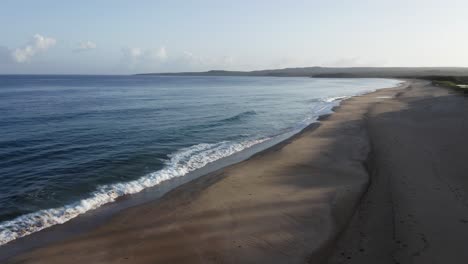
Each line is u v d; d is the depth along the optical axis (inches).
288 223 335.6
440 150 563.2
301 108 1381.6
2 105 1437.0
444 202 361.1
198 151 657.0
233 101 1716.3
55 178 485.4
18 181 471.8
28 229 335.9
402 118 931.3
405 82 3639.3
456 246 277.0
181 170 533.3
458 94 1573.6
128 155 613.0
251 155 629.9
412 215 333.4
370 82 4192.9
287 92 2449.6
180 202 391.9
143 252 288.8
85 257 282.2
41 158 591.8
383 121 890.1
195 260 276.1
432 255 265.7
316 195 403.5
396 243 286.7
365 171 487.8
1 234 324.8
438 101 1312.7
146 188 454.3
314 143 673.6
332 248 288.4
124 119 1051.9
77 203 399.9
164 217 354.6
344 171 492.1
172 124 962.1
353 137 719.7
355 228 319.9
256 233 317.4
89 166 544.7
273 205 378.0
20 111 1227.2
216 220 345.1
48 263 274.4
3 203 396.5
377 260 265.7
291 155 587.2
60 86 3230.8
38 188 445.1
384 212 346.9
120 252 289.3
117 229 331.0
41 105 1453.0
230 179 465.4
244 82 4785.9
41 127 892.0
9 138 746.8
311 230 321.1
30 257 283.1
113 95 2103.8
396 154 554.6
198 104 1552.7
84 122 984.3
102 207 390.0
